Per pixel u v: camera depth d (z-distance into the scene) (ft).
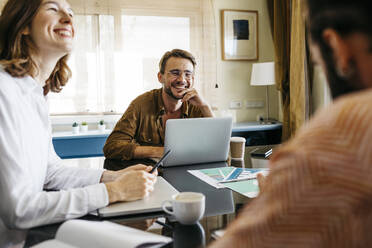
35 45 3.73
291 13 12.69
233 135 12.23
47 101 4.54
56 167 4.11
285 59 12.94
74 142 10.60
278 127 12.55
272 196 1.12
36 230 2.72
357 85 1.20
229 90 13.82
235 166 5.02
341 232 1.02
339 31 1.14
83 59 11.89
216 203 3.27
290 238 1.06
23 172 2.89
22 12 3.52
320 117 1.17
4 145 2.83
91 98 12.08
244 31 13.78
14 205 2.73
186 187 3.90
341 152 1.03
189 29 13.12
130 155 5.87
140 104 7.08
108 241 2.18
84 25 11.84
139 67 12.66
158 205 3.11
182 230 2.59
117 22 12.27
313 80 12.19
